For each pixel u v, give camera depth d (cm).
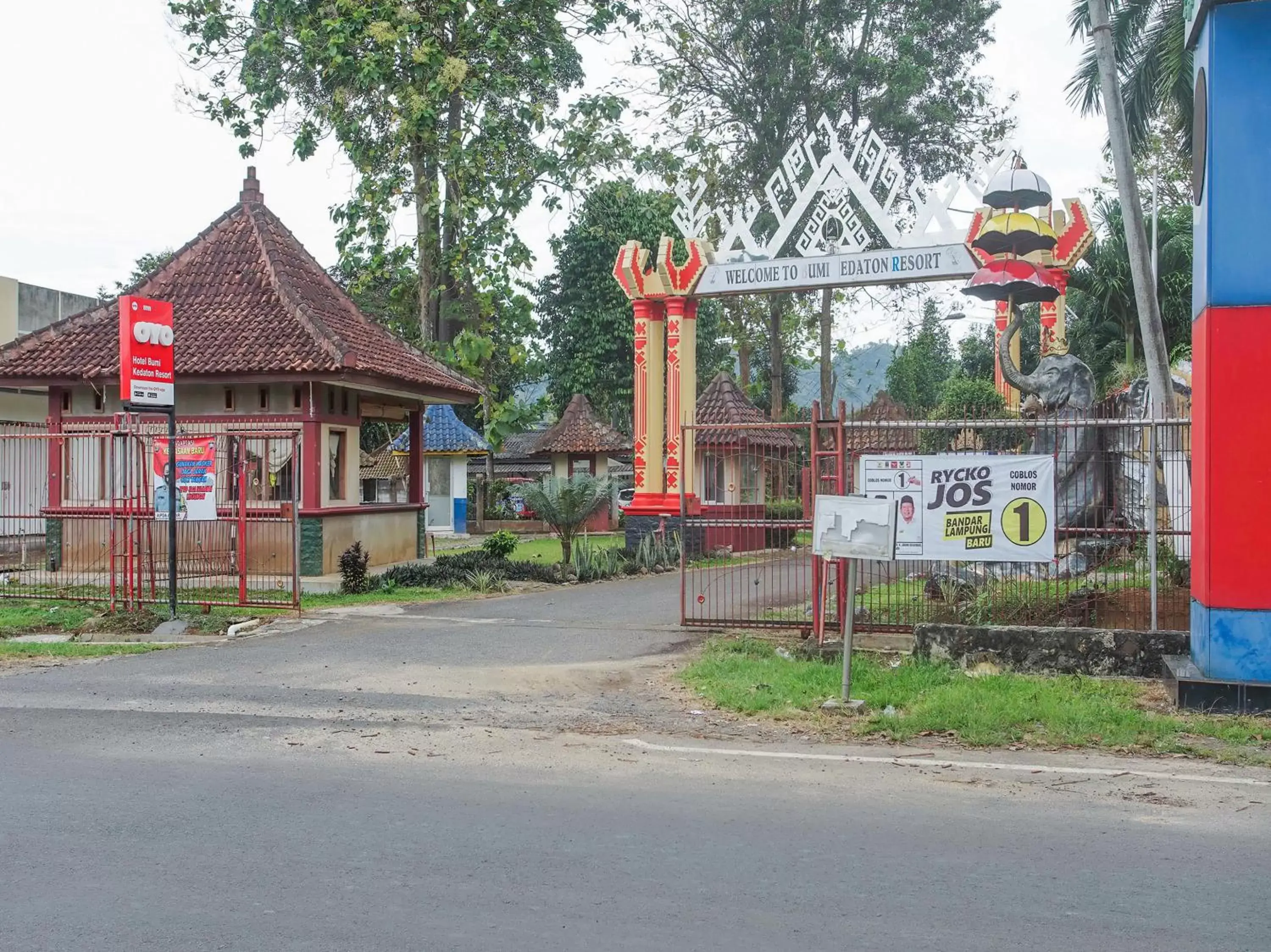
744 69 3531
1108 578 1147
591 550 2261
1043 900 495
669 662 1134
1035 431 1268
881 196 2334
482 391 2416
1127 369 2520
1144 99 2042
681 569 1332
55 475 1888
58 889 507
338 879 520
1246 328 898
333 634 1334
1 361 1889
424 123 2575
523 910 481
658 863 544
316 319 1842
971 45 3575
